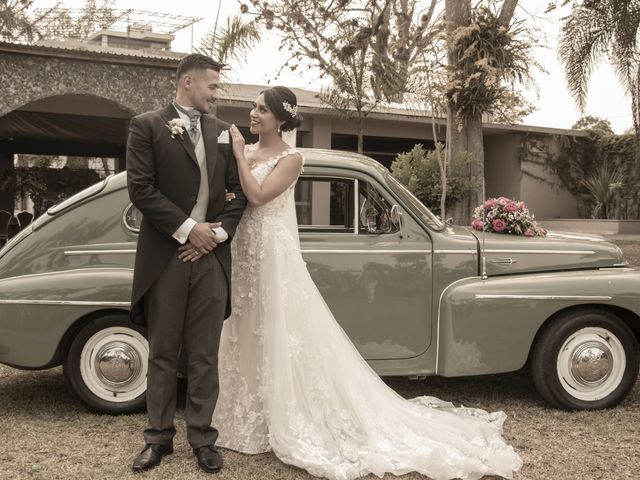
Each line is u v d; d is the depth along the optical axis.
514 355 4.26
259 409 3.58
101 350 4.12
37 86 10.84
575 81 12.56
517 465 3.29
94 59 11.00
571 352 4.32
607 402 4.35
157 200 3.19
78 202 4.27
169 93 11.56
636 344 4.37
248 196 3.45
